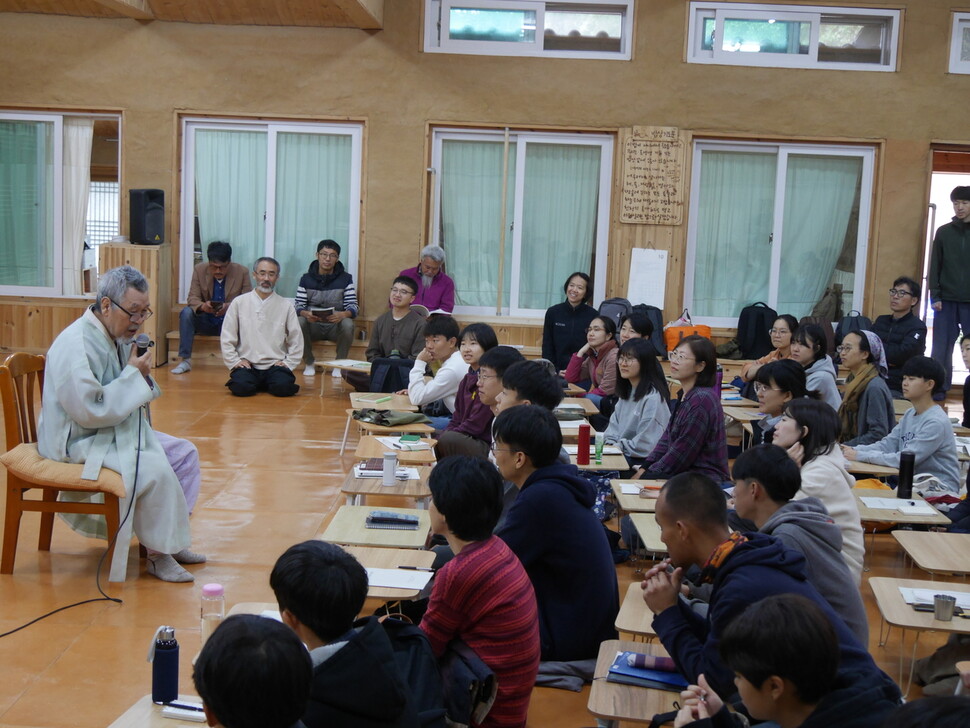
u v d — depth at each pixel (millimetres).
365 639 2246
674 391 9234
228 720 1688
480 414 5484
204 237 10578
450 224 10508
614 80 10062
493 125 10148
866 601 4730
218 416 8148
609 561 3527
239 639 1706
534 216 10438
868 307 10250
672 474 5074
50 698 3438
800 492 3740
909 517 4551
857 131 10047
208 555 4930
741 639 1986
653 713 2633
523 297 10562
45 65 10211
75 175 10516
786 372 5145
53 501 4672
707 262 10422
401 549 3799
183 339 9977
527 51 10086
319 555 2316
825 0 9906
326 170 10453
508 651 2861
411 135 10203
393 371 8398
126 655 3795
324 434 7668
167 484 4512
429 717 2520
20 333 10578
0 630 3969
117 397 4398
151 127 10266
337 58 10133
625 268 10250
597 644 3516
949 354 9703
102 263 9898
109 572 4625
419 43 10078
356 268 10562
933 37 9930
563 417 6383
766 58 10008
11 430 4621
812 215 10328
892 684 2213
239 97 10219
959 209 9508
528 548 3410
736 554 2643
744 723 2438
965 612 3385
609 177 10297
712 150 10273
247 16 9992
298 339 9328
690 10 9977
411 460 5113
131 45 10172
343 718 2180
